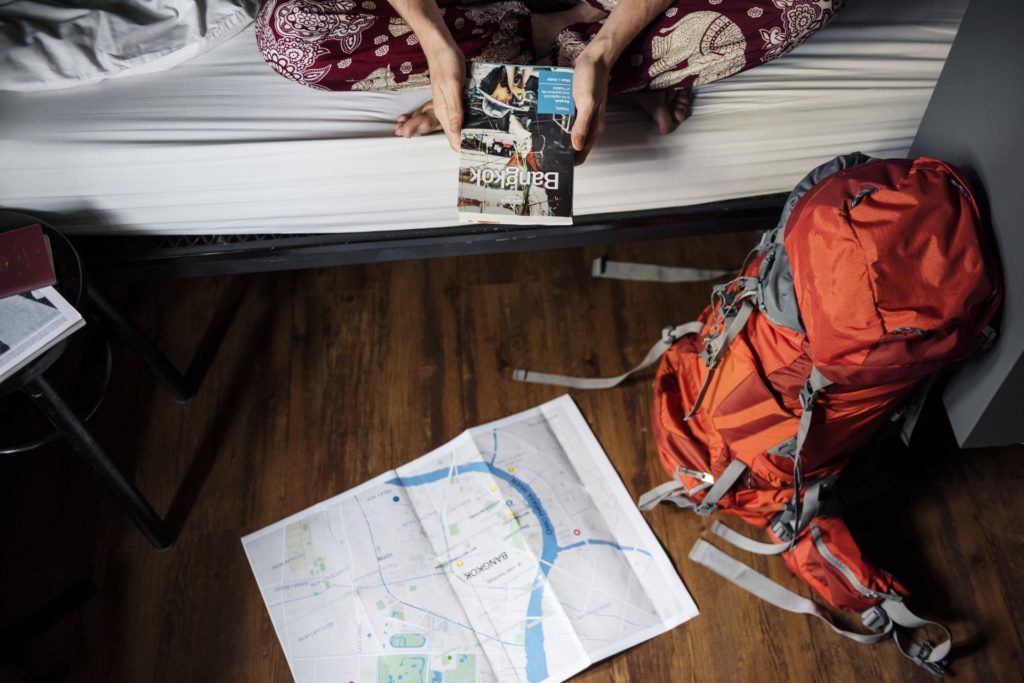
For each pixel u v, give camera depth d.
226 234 1.51
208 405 1.66
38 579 1.50
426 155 1.38
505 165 1.25
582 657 1.40
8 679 1.32
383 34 1.37
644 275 1.76
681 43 1.34
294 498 1.56
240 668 1.42
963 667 1.40
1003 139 1.19
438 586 1.46
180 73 1.47
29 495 1.57
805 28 1.35
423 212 1.47
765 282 1.29
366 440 1.62
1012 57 1.17
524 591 1.46
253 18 1.50
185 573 1.50
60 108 1.41
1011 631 1.43
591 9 1.42
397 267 1.80
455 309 1.75
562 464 1.58
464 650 1.41
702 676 1.40
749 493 1.47
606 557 1.49
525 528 1.51
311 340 1.72
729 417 1.38
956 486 1.55
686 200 1.50
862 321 1.13
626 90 1.40
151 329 1.74
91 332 1.71
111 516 1.55
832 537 1.43
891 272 1.13
